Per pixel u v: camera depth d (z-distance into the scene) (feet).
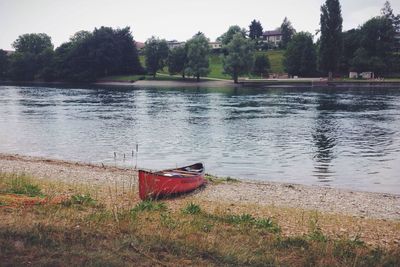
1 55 554.46
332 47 401.90
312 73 468.75
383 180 84.38
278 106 231.50
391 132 143.84
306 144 122.42
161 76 503.20
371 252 36.50
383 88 376.48
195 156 105.91
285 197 65.16
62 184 64.75
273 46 648.38
